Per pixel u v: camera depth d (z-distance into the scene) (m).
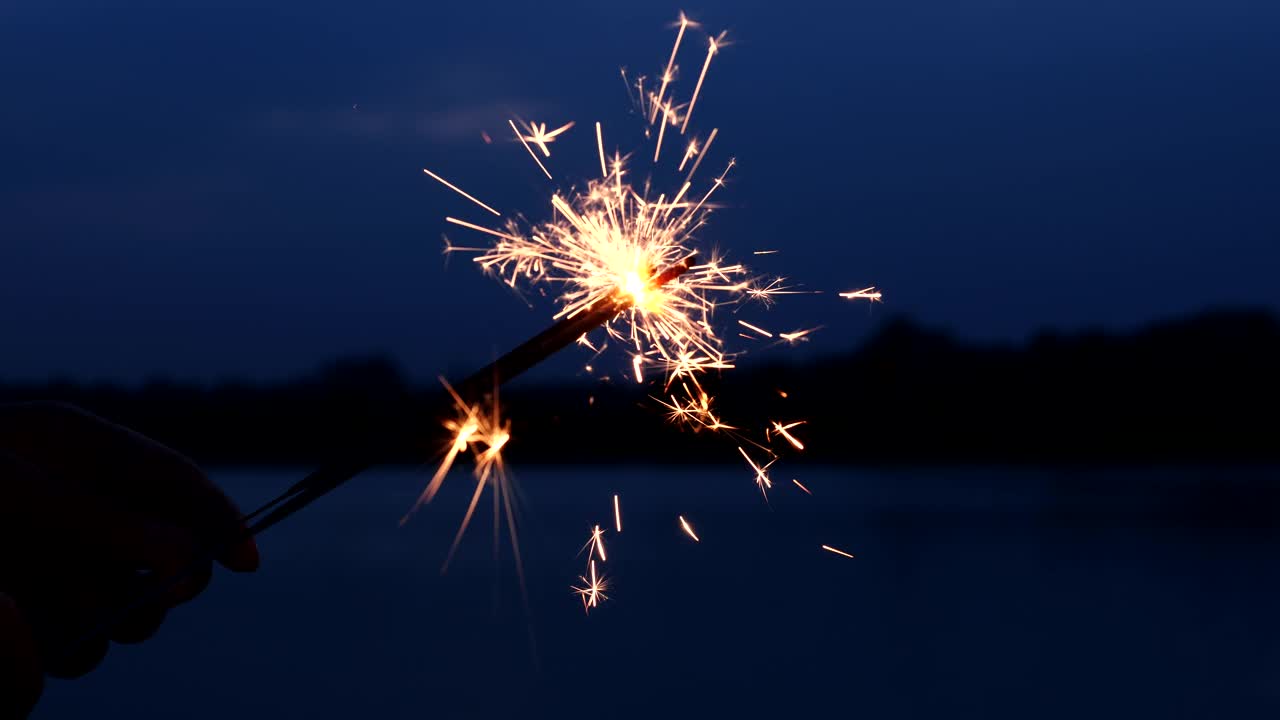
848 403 22.97
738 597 8.14
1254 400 23.55
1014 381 23.66
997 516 14.30
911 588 8.59
